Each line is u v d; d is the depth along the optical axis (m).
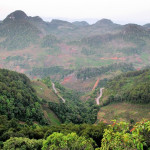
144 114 91.88
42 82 160.12
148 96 99.69
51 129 51.53
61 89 179.62
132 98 109.31
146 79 142.12
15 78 98.56
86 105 146.00
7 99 68.56
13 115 65.25
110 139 15.47
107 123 93.94
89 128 51.31
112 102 126.12
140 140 13.73
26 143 35.34
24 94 81.69
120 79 173.75
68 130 50.81
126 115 96.88
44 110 91.88
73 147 24.36
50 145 25.64
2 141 38.72
